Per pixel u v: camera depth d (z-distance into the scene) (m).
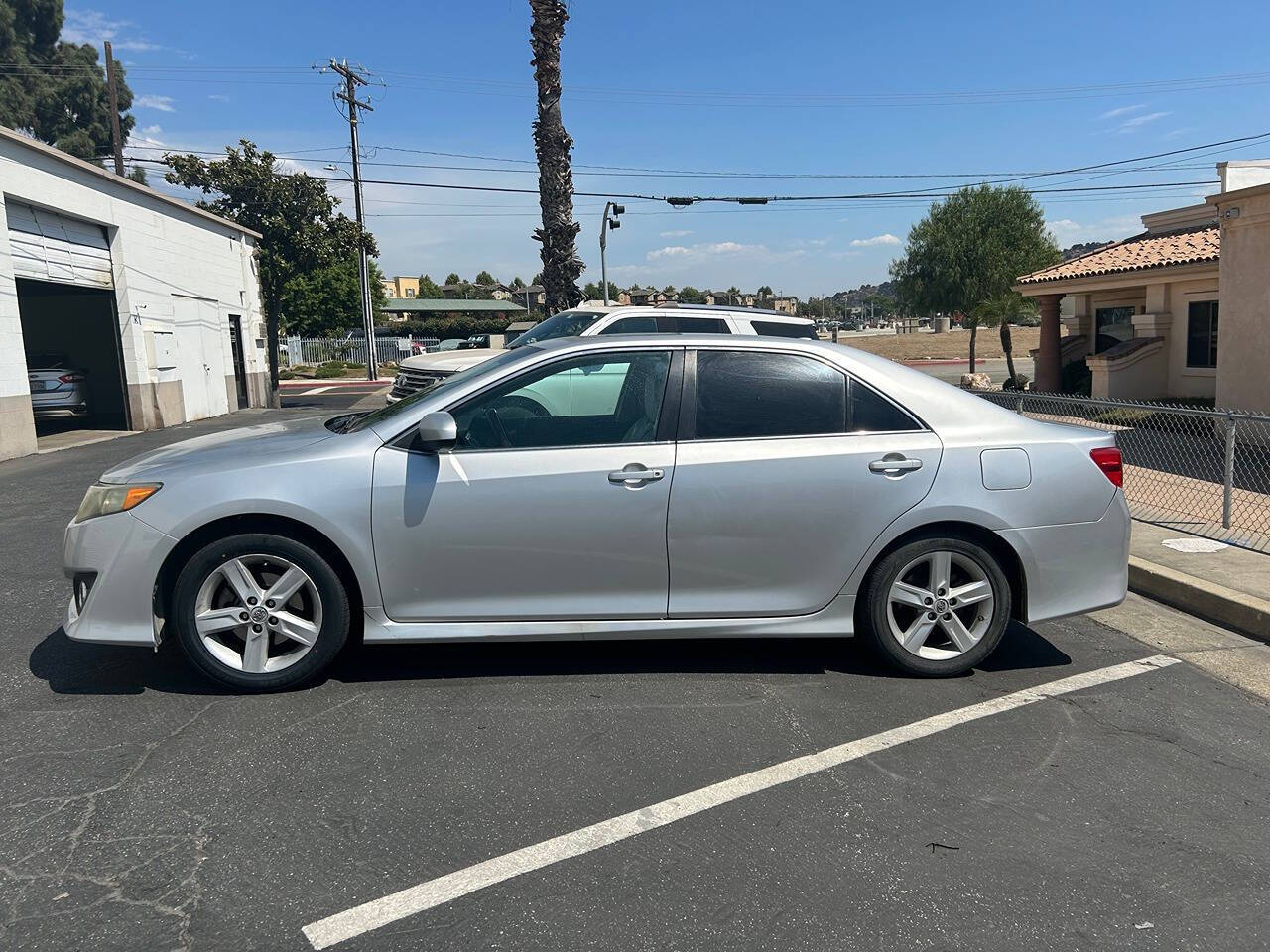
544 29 15.86
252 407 23.53
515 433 4.25
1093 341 22.28
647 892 2.81
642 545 4.20
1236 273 11.71
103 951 2.51
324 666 4.20
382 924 2.64
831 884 2.86
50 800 3.28
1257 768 3.67
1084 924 2.68
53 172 14.30
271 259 27.53
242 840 3.05
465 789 3.40
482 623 4.22
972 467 4.36
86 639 4.05
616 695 4.27
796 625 4.38
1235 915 2.73
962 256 28.20
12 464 12.30
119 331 16.77
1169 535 7.23
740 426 4.31
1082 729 4.00
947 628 4.45
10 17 48.00
